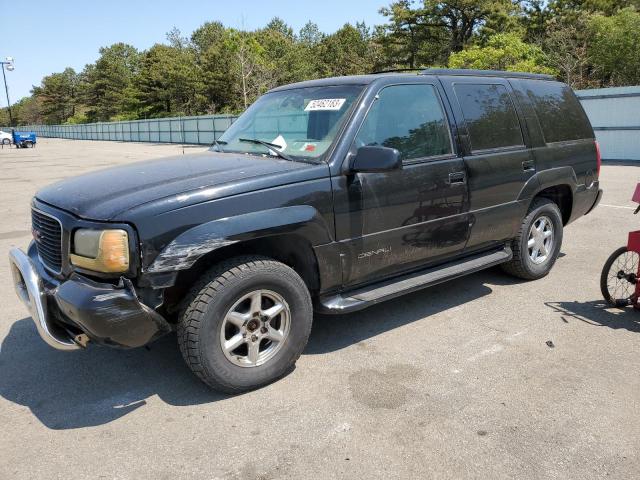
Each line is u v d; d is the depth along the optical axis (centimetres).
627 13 3114
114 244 292
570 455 272
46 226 338
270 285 331
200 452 282
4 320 475
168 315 342
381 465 268
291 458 275
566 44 3247
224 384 325
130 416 318
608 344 397
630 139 1683
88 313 286
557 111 540
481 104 462
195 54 8088
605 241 696
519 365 367
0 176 1759
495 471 262
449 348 396
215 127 3628
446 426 299
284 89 454
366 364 374
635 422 299
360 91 385
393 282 409
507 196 473
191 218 304
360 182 367
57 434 303
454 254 453
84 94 10744
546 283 535
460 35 4284
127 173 362
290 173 340
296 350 352
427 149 412
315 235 347
